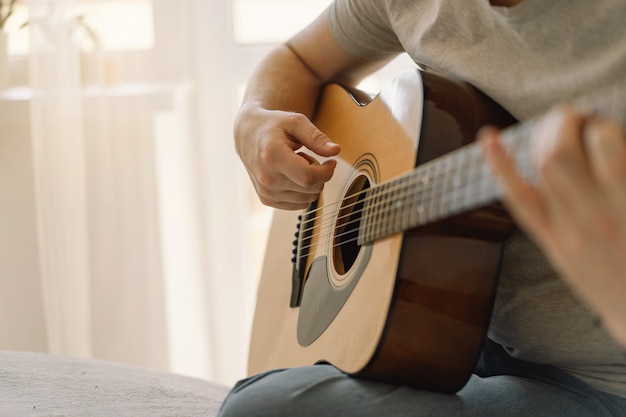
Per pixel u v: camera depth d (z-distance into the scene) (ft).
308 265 4.22
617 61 2.95
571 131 1.96
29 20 6.96
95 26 7.06
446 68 3.57
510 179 2.11
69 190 7.08
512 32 3.30
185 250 7.34
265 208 7.35
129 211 7.29
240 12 7.04
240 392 3.03
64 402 4.08
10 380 4.32
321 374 3.11
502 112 3.31
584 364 3.31
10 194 7.55
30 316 7.70
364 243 3.40
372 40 4.66
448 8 3.65
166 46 7.08
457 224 3.01
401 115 3.47
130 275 7.36
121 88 7.15
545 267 3.23
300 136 4.08
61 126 7.04
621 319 2.15
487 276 3.05
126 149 7.24
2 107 7.27
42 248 7.16
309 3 7.01
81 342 7.18
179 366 7.45
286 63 4.92
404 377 3.08
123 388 4.35
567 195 2.01
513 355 3.49
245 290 7.32
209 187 7.20
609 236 2.01
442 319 3.04
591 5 3.03
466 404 3.01
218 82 7.07
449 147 3.17
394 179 3.16
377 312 3.12
